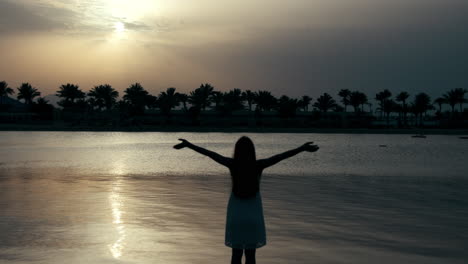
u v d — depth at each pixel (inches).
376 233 356.5
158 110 6761.8
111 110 6589.6
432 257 288.4
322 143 2901.1
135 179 757.9
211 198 536.4
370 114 7003.0
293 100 6510.8
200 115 6609.3
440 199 546.9
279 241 327.9
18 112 6609.3
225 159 200.8
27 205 478.0
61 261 272.7
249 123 6496.1
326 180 773.9
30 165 1044.5
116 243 317.1
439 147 2450.8
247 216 197.3
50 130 5221.5
